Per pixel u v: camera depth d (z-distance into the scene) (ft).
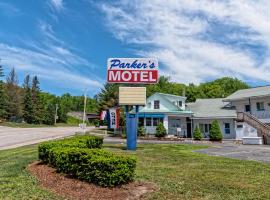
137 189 27.66
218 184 29.89
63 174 32.55
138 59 74.08
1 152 61.87
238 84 274.77
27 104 287.28
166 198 24.98
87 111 427.74
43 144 40.93
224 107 144.46
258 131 114.93
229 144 101.91
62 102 474.49
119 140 103.45
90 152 30.89
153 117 133.90
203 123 139.23
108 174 27.86
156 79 73.51
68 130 182.70
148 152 60.13
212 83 284.00
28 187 28.04
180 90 258.78
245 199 24.77
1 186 28.27
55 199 24.52
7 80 291.38
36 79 306.14
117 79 73.56
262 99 129.29
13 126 210.18
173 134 138.62
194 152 62.03
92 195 25.79
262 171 37.32
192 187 28.58
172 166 41.11
